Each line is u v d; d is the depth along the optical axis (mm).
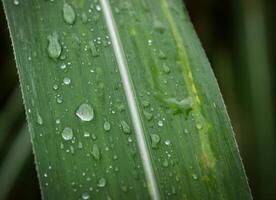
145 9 179
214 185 160
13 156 244
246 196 160
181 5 183
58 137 158
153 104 166
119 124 161
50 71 165
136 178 156
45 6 172
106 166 156
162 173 158
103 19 172
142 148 158
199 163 161
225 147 163
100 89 164
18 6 170
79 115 161
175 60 173
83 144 158
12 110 259
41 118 159
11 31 167
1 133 259
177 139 162
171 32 177
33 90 162
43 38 168
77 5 173
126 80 165
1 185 243
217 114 167
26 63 164
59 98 162
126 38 173
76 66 166
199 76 172
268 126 267
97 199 154
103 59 168
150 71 170
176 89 169
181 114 166
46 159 155
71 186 154
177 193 157
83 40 169
